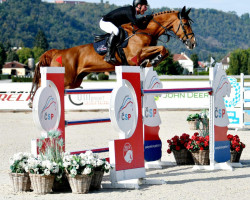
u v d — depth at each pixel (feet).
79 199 20.59
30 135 47.62
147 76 30.76
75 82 39.70
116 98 23.22
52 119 24.95
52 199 20.65
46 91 24.52
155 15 36.96
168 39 38.14
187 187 23.31
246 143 40.68
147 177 26.84
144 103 30.12
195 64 488.02
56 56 39.50
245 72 359.46
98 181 23.07
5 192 22.43
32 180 22.03
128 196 21.29
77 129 53.36
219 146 29.07
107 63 37.52
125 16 36.04
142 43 35.88
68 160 22.12
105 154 34.86
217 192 21.88
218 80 28.96
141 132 24.91
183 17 37.17
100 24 36.78
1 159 32.73
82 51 38.52
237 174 27.30
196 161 30.19
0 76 302.04
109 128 54.60
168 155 35.29
